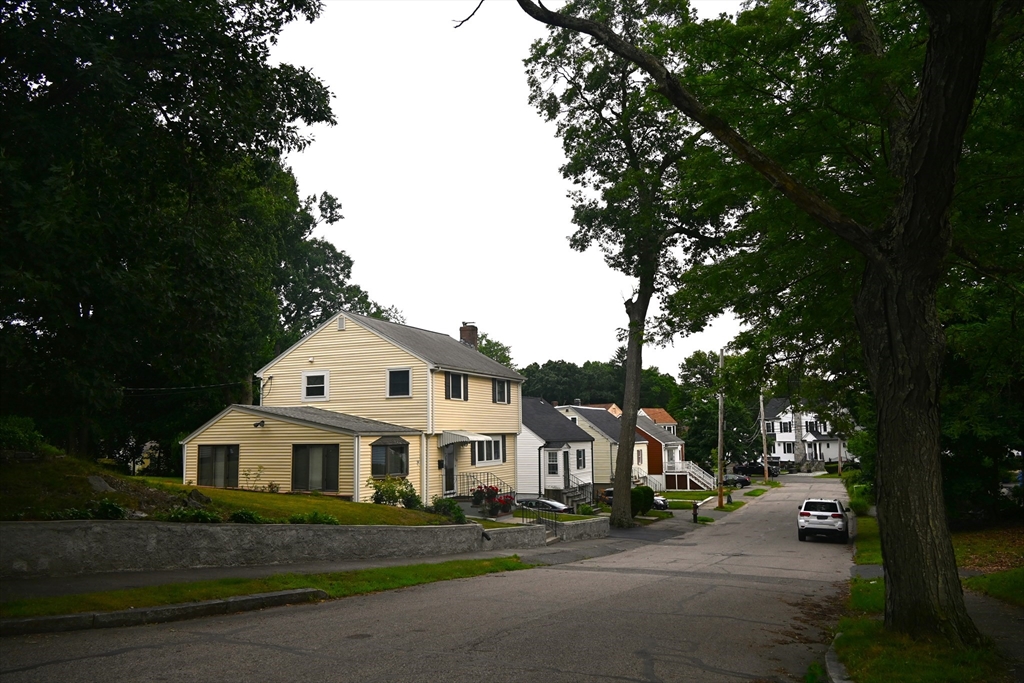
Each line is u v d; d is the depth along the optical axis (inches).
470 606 470.3
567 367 4163.4
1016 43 377.1
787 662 340.8
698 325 659.4
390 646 340.5
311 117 660.1
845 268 459.5
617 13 1195.9
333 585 519.8
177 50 507.2
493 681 284.5
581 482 1959.9
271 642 342.6
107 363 467.5
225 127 564.1
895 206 361.4
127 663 296.2
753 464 3270.2
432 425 1336.1
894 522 348.5
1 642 326.6
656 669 313.0
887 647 324.2
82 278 418.9
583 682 287.1
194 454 1221.1
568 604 490.3
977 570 714.2
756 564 876.6
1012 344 520.7
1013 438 968.9
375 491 1098.1
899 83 375.9
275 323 1605.6
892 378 355.9
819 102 405.7
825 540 1229.1
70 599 389.4
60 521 481.4
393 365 1362.0
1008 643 365.1
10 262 391.5
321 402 1405.0
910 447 348.5
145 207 523.2
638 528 1418.6
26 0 432.5
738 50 417.4
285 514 725.9
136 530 511.8
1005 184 392.5
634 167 1214.3
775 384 669.9
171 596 421.1
